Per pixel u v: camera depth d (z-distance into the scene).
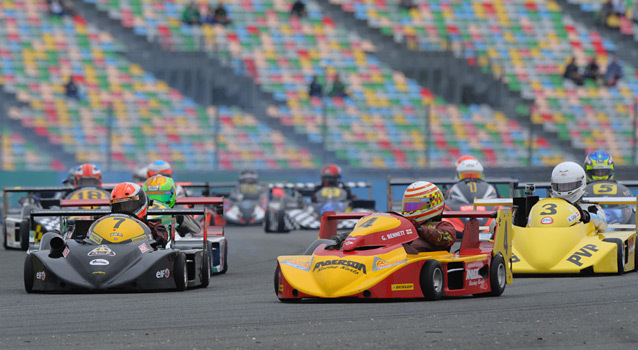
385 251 31.25
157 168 60.94
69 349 21.34
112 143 125.81
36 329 24.95
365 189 114.94
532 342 21.64
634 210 58.03
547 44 154.25
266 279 43.31
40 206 65.50
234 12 153.00
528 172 111.94
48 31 145.38
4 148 123.31
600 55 154.00
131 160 123.50
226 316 27.50
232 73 138.25
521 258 42.28
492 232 45.06
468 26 155.62
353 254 31.27
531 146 129.00
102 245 36.16
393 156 128.00
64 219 42.97
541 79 146.62
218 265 46.53
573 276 41.94
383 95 139.88
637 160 126.44
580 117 139.88
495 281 33.38
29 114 129.50
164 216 46.75
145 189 47.59
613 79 146.50
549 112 140.00
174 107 133.62
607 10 158.50
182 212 40.56
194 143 127.44
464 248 33.59
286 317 26.97
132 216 39.25
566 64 150.38
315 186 98.31
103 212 39.69
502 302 30.67
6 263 54.34
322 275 30.66
